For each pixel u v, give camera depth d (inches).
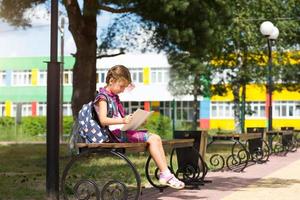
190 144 378.3
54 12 308.2
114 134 284.5
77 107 702.5
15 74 2812.5
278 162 664.4
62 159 651.5
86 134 282.2
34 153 829.2
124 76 288.7
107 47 840.9
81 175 479.2
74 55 719.1
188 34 687.1
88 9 682.8
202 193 364.8
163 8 668.1
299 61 1450.5
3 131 1630.2
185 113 2512.3
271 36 860.6
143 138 283.3
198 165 398.3
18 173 518.0
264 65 1402.6
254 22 1305.4
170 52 746.8
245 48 1357.0
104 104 280.4
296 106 2458.2
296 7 1373.0
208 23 698.8
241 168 561.6
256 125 2434.8
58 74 307.4
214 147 972.6
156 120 1663.4
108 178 461.7
